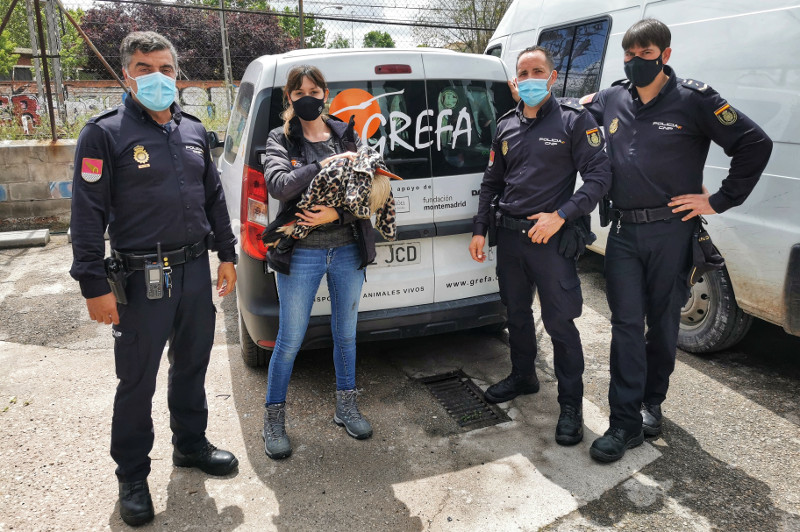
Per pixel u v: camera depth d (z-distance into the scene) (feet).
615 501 7.95
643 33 7.97
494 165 9.61
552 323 9.20
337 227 8.41
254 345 11.20
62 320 14.19
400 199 10.09
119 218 7.01
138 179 6.88
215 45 54.08
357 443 9.29
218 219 8.11
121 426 7.38
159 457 8.92
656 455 8.95
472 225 10.57
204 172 7.76
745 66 10.50
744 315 11.36
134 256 7.06
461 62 10.51
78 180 6.59
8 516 7.64
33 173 21.86
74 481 8.37
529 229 8.96
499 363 11.97
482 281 10.99
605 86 14.58
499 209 9.46
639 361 8.83
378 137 9.94
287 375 8.89
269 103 9.51
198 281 7.61
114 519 7.63
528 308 9.91
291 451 8.94
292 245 8.22
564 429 9.17
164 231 7.13
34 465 8.71
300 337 8.72
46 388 10.96
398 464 8.75
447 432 9.58
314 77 7.88
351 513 7.74
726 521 7.58
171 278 7.30
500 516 7.68
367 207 7.82
